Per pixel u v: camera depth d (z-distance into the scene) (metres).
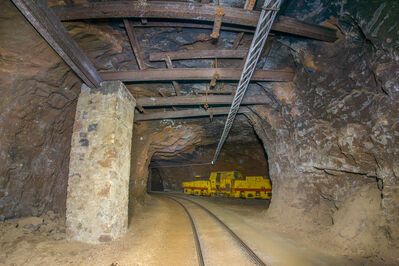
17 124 5.20
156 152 17.78
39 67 5.07
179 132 15.03
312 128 7.56
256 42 5.62
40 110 5.73
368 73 5.36
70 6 4.55
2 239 4.39
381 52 4.84
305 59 6.51
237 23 5.07
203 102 9.13
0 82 4.64
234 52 6.44
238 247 5.63
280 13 5.21
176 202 16.72
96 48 6.15
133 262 4.56
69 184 6.08
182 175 28.89
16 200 5.31
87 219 5.74
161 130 14.06
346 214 6.07
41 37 4.58
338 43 5.70
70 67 5.82
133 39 5.77
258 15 4.83
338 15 5.08
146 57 6.91
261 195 17.58
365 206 5.63
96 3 4.51
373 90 5.34
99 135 6.29
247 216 10.38
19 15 4.06
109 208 5.78
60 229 5.95
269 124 10.24
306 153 7.95
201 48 6.68
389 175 5.02
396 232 4.68
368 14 4.64
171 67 6.87
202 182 24.34
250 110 10.73
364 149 5.61
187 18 4.91
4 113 4.86
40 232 5.34
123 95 7.03
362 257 4.84
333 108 6.52
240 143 17.69
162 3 4.60
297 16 5.34
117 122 6.52
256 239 6.42
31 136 5.64
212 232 7.25
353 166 6.12
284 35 6.12
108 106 6.48
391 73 4.73
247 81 7.13
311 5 5.01
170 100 9.08
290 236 6.93
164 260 4.82
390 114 4.92
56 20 4.26
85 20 5.20
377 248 4.83
